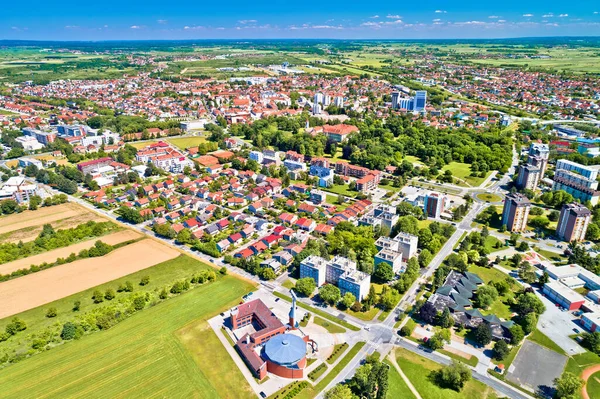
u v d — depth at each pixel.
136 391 185.25
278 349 198.88
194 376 194.12
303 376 195.62
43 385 188.12
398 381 192.00
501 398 183.50
